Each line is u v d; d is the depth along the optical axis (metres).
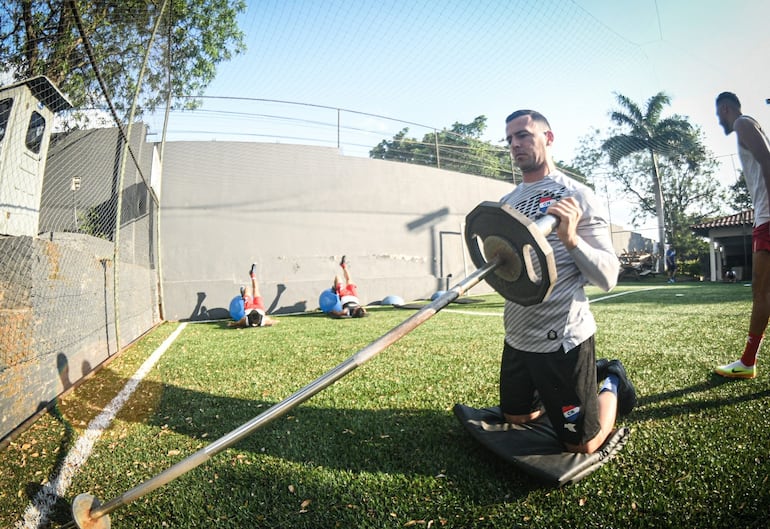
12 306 2.48
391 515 1.44
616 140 25.61
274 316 9.34
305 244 10.93
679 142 25.17
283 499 1.56
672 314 6.54
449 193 13.70
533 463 1.60
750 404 2.33
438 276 13.16
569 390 1.64
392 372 3.47
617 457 1.77
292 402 1.37
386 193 12.35
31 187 4.56
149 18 4.91
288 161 10.88
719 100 2.97
